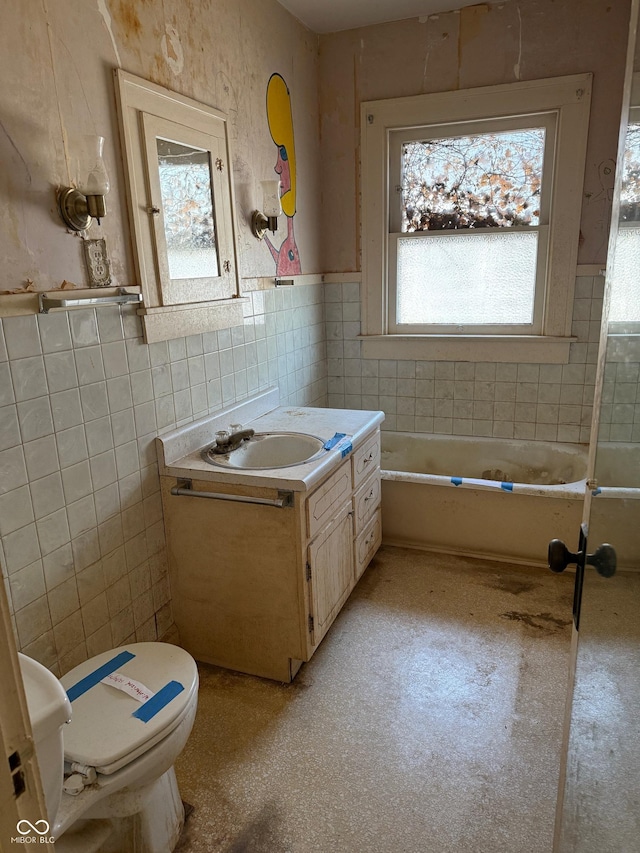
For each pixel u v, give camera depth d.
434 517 2.93
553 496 2.66
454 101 3.01
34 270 1.51
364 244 3.36
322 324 3.54
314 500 1.96
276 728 1.86
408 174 3.26
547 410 3.26
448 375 3.40
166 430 2.07
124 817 1.35
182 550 2.08
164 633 2.13
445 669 2.11
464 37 2.93
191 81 2.09
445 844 1.46
